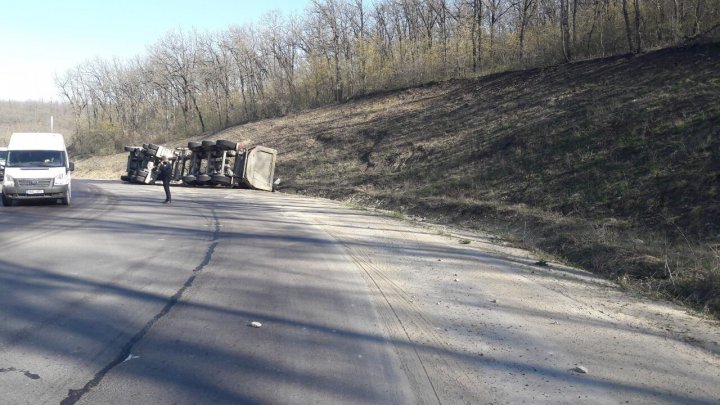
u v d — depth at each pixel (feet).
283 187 109.29
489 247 44.39
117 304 25.35
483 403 16.12
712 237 41.47
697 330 23.59
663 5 95.20
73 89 315.37
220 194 97.60
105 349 19.79
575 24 114.83
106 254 37.58
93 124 284.20
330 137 124.67
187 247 41.01
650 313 26.11
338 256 38.01
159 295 27.07
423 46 156.66
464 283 31.01
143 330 21.86
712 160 51.08
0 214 61.21
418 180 83.61
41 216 59.77
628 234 45.57
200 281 30.14
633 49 94.38
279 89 196.44
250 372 17.95
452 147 89.81
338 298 27.09
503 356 19.92
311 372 18.04
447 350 20.35
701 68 72.64
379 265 35.42
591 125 70.90
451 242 46.19
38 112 565.12
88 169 201.36
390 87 151.94
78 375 17.56
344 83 170.09
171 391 16.48
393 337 21.61
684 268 32.48
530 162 71.05
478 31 136.05
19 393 16.24
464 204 65.26
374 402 15.98
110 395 16.17
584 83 87.51
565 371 18.66
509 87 104.47
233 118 216.74
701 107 61.72
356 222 59.00
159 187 117.60
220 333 21.70
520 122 84.69
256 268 33.76
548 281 32.30
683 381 18.01
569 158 66.03
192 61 232.73
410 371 18.31
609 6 109.50
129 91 283.79
